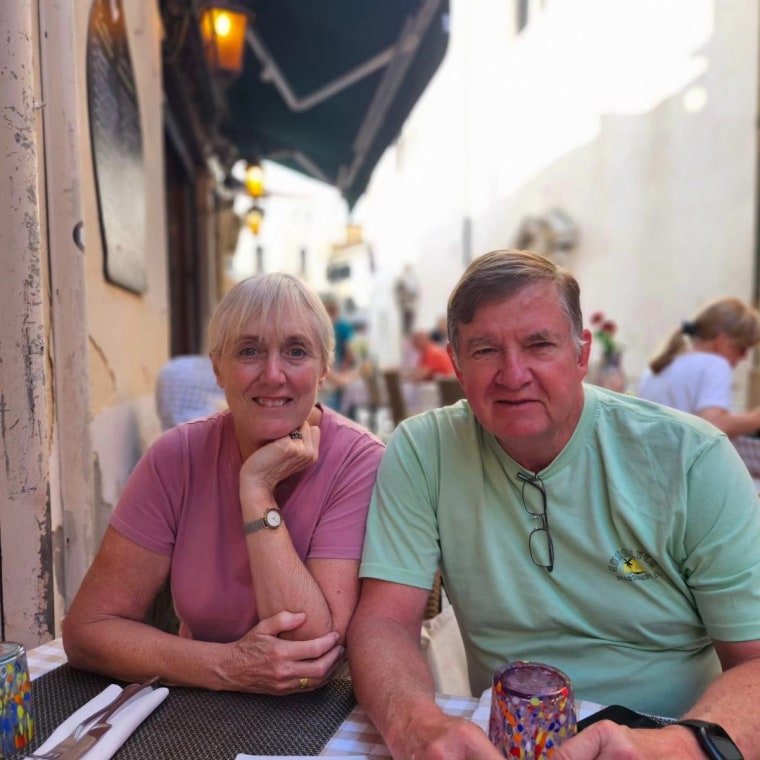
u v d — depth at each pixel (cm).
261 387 142
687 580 134
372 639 129
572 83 1245
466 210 1661
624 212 1117
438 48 429
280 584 134
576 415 134
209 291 670
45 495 170
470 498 141
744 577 126
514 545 138
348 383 950
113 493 262
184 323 623
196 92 504
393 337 2233
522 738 93
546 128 1326
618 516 132
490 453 141
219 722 115
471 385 131
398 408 755
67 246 197
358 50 481
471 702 120
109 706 115
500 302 126
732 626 126
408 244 2097
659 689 136
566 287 130
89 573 147
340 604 141
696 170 991
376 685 117
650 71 1073
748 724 106
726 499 128
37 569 170
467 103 1647
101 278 250
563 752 92
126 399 292
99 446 243
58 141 194
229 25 403
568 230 1226
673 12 1027
